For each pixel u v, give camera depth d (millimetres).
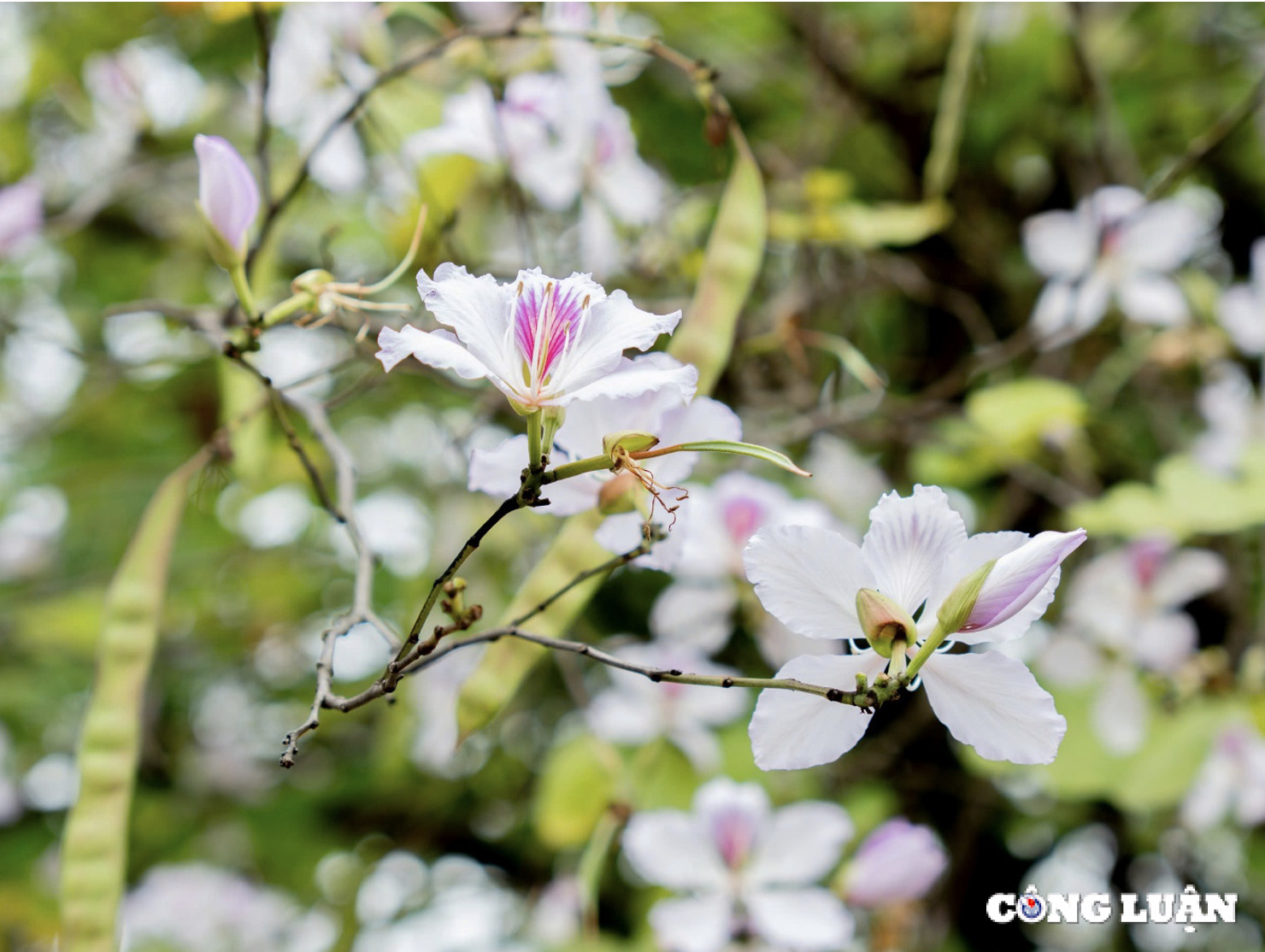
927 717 1228
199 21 1257
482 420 1085
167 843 1526
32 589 1603
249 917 1402
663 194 1313
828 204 1161
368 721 1559
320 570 1613
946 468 1245
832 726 818
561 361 800
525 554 1271
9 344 1416
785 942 1046
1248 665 1149
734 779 1136
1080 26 1228
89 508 1617
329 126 996
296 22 1133
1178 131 1438
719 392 1199
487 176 1142
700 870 1064
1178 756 1132
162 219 1490
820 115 1362
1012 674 812
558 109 1119
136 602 958
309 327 928
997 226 1453
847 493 1294
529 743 1405
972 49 1123
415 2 1086
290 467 1386
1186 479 1129
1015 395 1144
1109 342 1415
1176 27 1417
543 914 1269
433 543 1287
